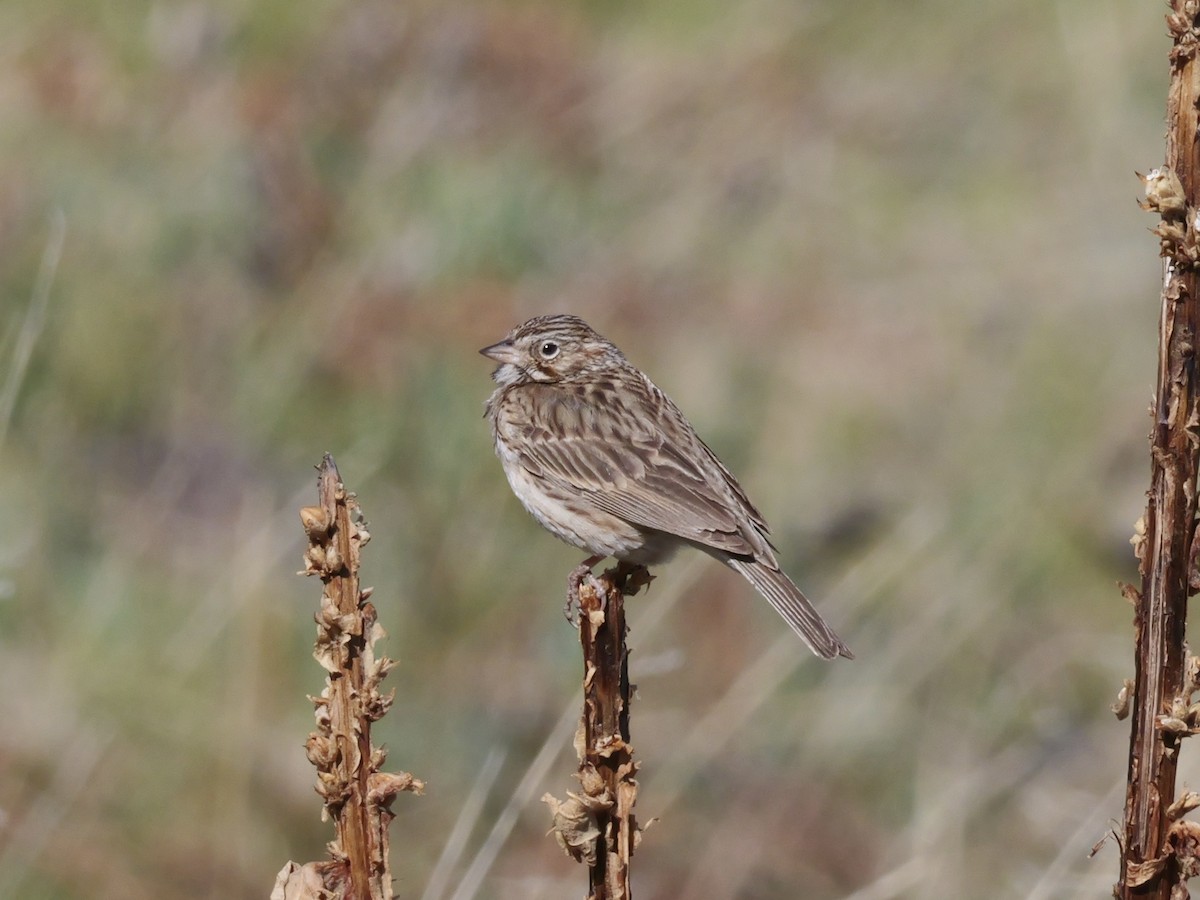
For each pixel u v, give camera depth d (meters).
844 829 11.99
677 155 18.09
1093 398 15.99
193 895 10.91
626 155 17.83
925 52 20.58
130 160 15.93
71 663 11.81
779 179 18.28
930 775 11.81
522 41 17.67
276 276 15.55
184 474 13.88
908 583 13.42
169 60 16.91
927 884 10.59
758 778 12.23
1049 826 11.55
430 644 13.02
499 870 11.35
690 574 12.24
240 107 16.14
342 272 15.17
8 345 14.17
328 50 17.14
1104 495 14.78
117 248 15.25
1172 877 6.03
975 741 12.27
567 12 19.09
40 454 13.80
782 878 11.73
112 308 14.83
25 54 16.59
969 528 14.13
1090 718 12.89
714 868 11.68
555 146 17.33
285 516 13.13
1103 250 17.72
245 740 11.53
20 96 16.20
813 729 12.43
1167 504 5.92
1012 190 18.80
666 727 12.45
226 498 13.88
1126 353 16.50
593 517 10.12
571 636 13.00
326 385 14.65
